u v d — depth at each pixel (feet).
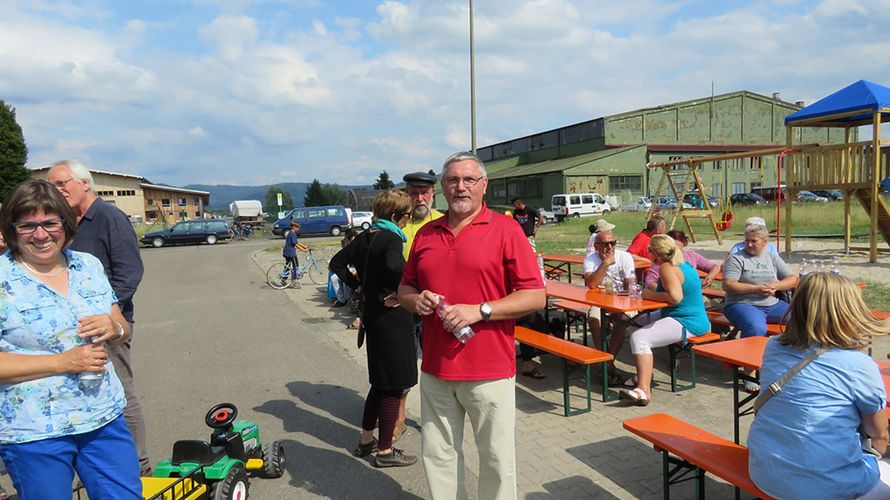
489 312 8.73
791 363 8.36
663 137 170.50
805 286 8.38
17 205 7.21
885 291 29.53
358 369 21.17
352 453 13.85
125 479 8.00
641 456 13.30
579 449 13.73
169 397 18.31
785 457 8.16
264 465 12.41
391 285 12.39
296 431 15.30
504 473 9.25
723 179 166.20
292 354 23.44
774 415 8.39
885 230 44.96
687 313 17.19
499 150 223.51
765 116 178.40
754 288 18.22
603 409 16.30
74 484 11.95
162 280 49.78
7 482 12.78
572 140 182.60
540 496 11.59
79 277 7.93
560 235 79.46
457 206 9.11
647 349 16.37
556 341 17.29
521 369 20.15
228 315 32.45
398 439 14.56
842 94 42.50
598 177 151.94
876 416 8.03
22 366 7.08
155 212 209.05
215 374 20.75
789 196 46.24
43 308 7.36
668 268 17.11
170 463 10.72
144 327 29.40
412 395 17.98
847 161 42.47
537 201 163.32
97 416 7.64
